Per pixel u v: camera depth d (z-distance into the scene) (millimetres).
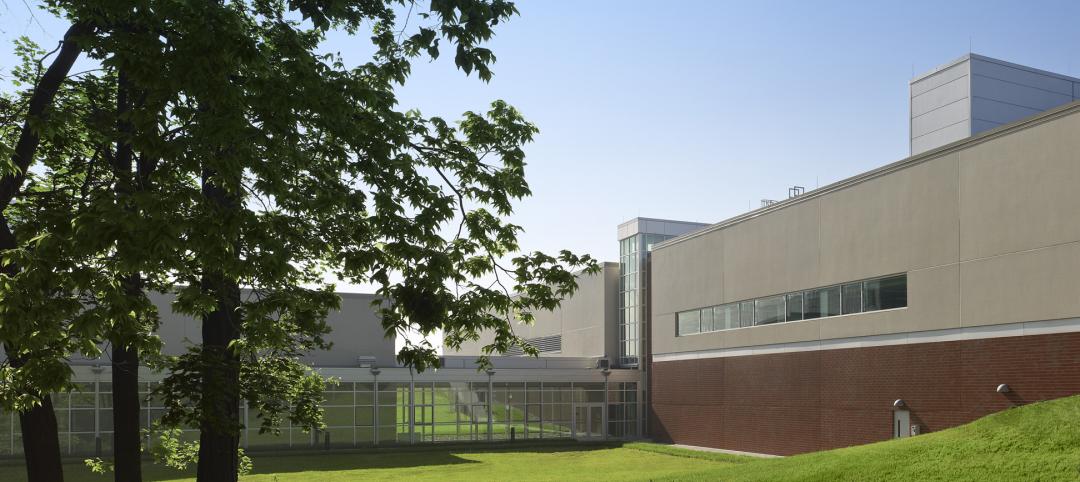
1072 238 24219
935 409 28859
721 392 42656
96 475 33594
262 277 9516
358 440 46688
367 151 12164
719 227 43406
